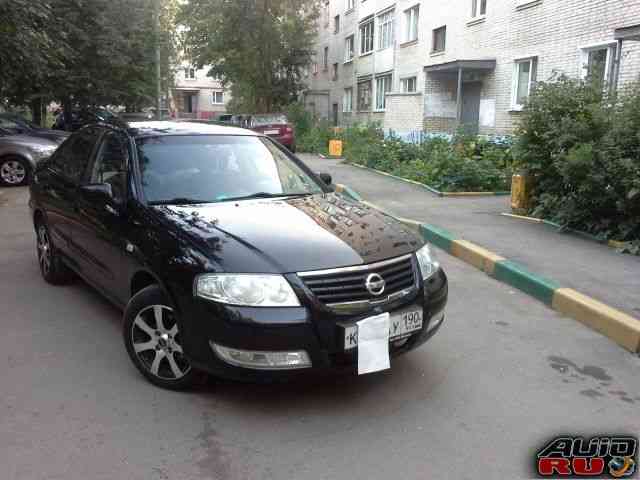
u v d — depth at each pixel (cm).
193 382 377
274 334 330
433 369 431
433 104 2309
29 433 334
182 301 355
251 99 3762
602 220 780
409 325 365
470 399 387
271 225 389
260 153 514
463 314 551
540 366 441
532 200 954
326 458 315
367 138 1984
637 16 1286
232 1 3219
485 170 1216
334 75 3988
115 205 449
